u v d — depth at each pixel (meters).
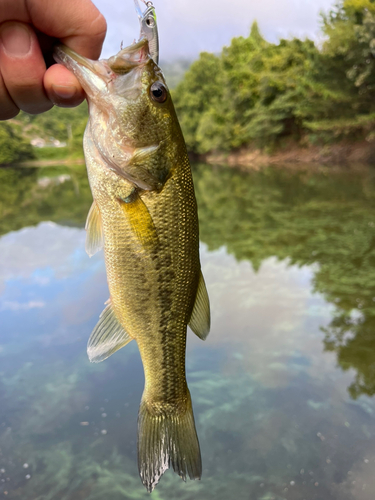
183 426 0.20
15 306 0.69
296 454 0.37
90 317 0.64
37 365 0.52
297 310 0.62
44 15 0.14
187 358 0.52
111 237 0.18
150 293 0.19
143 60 0.18
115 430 0.41
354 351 0.51
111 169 0.18
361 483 0.34
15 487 0.35
